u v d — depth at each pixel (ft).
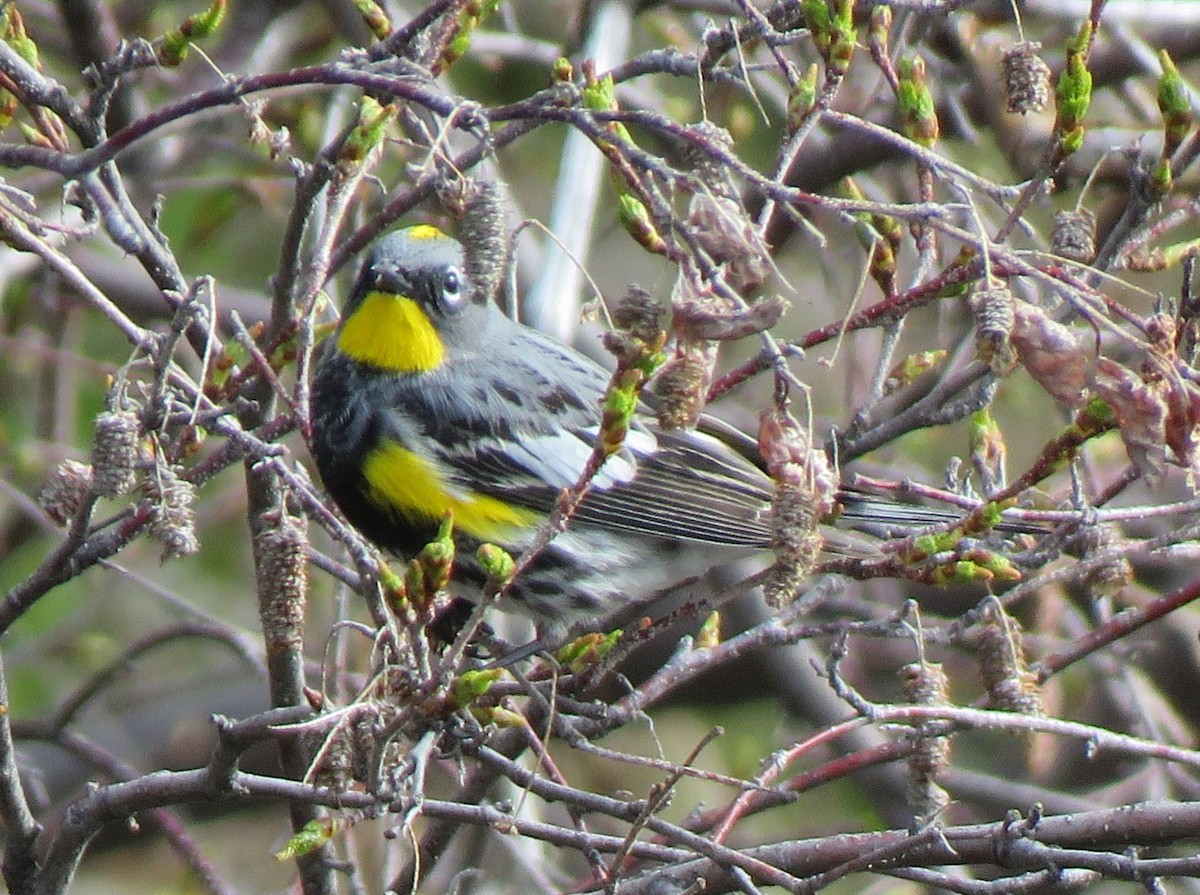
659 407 23.16
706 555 37.50
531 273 50.93
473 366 36.06
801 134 28.09
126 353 56.70
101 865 55.36
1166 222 30.50
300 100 51.67
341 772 27.99
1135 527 49.65
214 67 29.37
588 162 45.57
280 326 31.48
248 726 26.89
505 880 43.52
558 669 28.73
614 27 47.62
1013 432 52.39
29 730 40.73
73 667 56.18
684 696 55.62
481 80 56.08
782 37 27.58
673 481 36.88
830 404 54.75
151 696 56.65
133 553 57.11
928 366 32.32
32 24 55.01
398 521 35.58
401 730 25.41
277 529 30.04
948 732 27.43
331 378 36.04
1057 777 54.08
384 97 29.76
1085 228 29.14
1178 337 26.96
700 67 28.86
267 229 60.03
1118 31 48.03
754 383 55.16
